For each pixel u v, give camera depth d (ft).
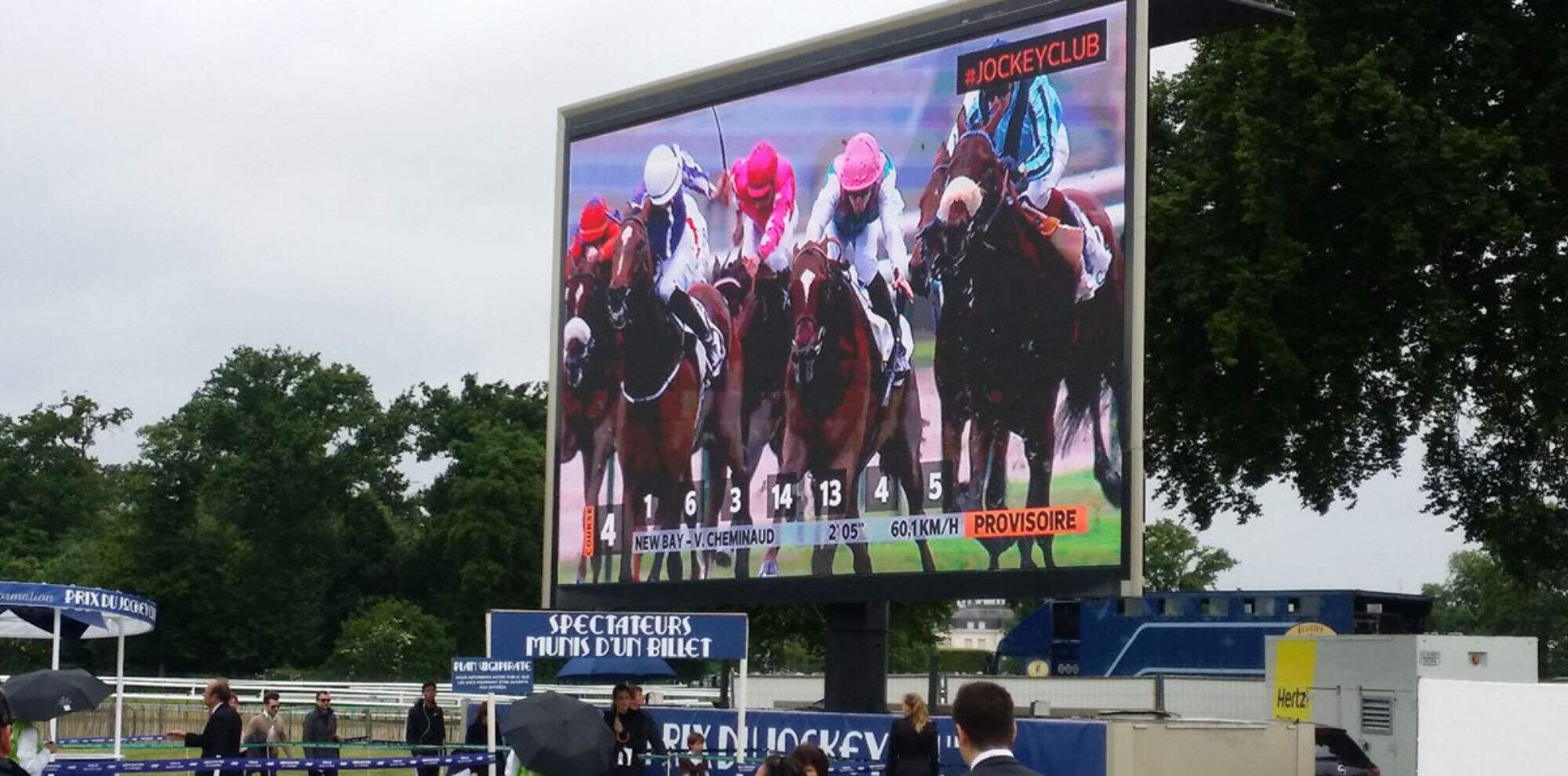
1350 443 104.32
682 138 74.59
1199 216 97.71
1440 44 98.22
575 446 77.10
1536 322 95.66
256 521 242.78
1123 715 63.67
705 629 61.98
